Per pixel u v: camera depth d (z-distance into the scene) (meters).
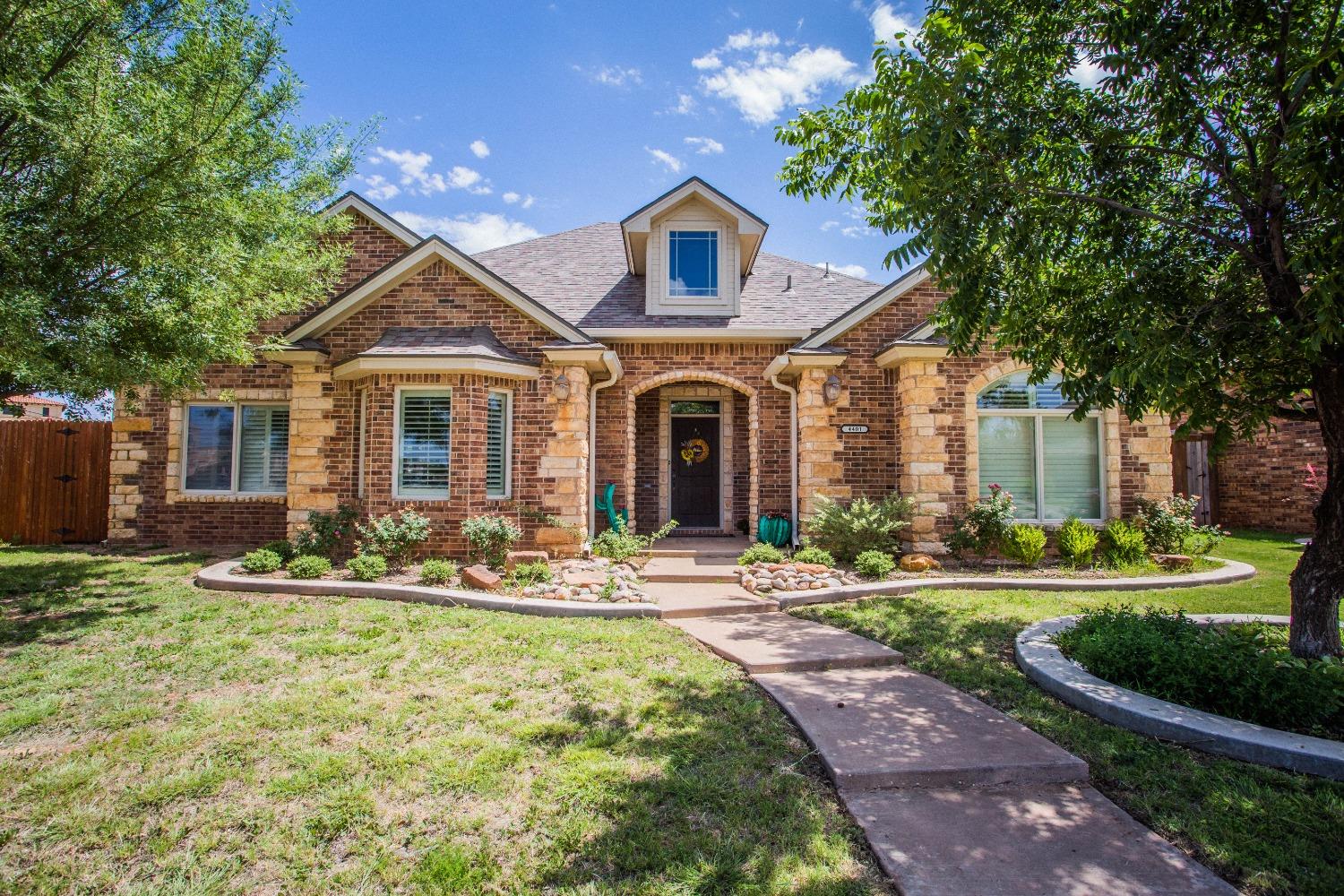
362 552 9.57
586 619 6.83
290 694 4.69
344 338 10.87
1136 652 4.71
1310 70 3.36
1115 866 2.79
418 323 10.85
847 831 3.10
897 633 6.39
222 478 12.02
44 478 12.69
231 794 3.40
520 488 10.51
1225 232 4.87
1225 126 4.60
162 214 6.20
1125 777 3.55
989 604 7.65
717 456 13.92
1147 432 10.40
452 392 9.86
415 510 9.71
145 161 6.14
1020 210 4.79
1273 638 5.32
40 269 6.04
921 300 11.21
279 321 12.12
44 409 24.31
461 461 9.76
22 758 3.78
